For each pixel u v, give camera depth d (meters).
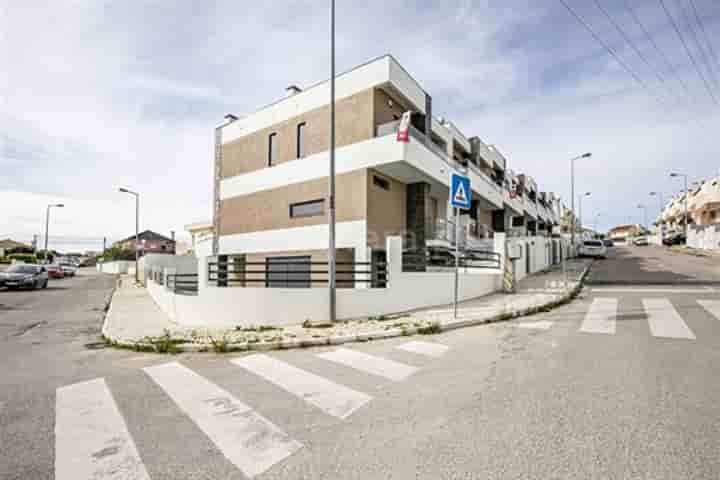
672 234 48.88
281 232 16.64
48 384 4.97
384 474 2.69
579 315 8.88
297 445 3.17
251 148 18.42
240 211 18.64
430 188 17.44
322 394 4.39
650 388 4.18
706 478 2.53
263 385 4.79
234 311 8.98
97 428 3.57
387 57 14.01
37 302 15.75
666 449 2.90
